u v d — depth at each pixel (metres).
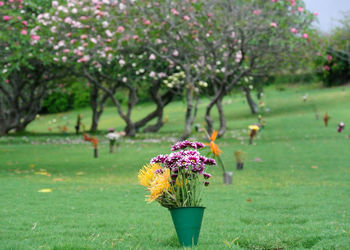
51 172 12.80
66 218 6.30
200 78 23.48
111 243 4.71
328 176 11.42
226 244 4.48
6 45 19.02
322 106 38.22
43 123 47.22
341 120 30.45
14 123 30.11
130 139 25.38
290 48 19.31
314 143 20.08
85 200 7.95
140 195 8.59
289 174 11.88
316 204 7.45
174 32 19.22
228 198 8.18
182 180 4.34
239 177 11.33
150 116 31.09
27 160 16.12
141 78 25.94
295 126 28.83
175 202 4.34
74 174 12.33
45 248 4.43
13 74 28.08
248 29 18.64
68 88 35.41
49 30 18.39
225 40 20.19
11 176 11.77
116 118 45.88
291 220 6.12
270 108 39.91
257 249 4.54
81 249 4.42
